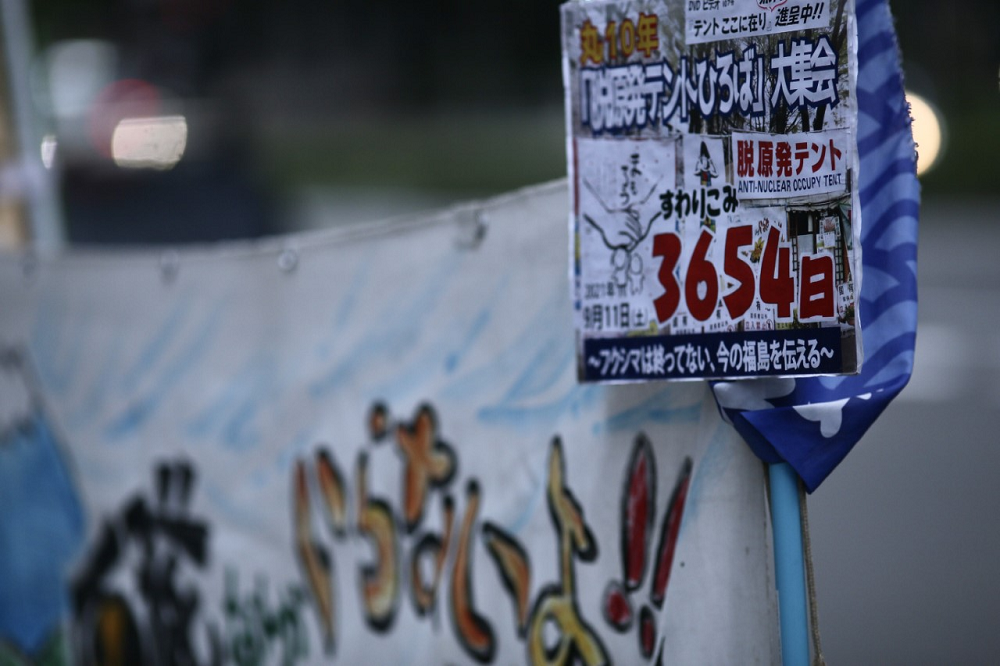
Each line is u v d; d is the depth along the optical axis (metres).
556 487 2.74
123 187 9.14
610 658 2.62
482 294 2.91
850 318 2.12
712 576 2.41
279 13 26.30
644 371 2.23
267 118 23.73
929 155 16.89
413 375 3.09
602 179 2.23
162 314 3.74
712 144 2.18
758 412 2.22
